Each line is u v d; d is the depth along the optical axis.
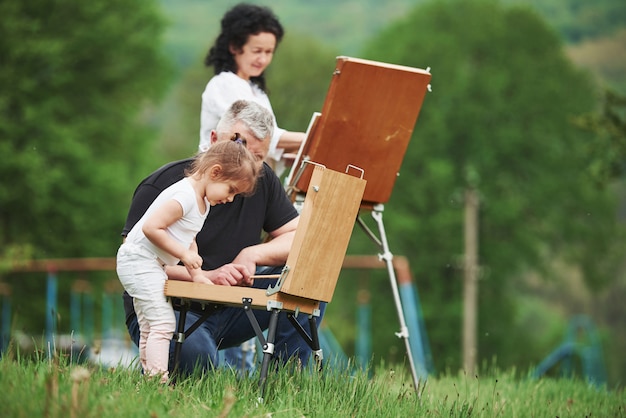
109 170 47.50
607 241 57.84
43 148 46.19
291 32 69.81
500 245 57.12
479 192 56.47
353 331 59.06
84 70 48.53
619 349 70.25
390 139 9.83
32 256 45.91
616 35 93.94
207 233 9.40
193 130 69.44
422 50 59.06
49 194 46.19
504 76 57.91
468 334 52.56
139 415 7.06
